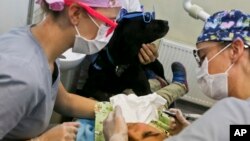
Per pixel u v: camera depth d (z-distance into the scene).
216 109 0.80
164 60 2.58
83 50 1.19
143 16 1.93
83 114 1.56
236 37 1.02
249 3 2.42
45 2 1.07
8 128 1.02
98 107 1.55
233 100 0.81
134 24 1.90
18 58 1.00
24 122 1.15
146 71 2.18
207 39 1.08
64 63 1.62
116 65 1.96
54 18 1.08
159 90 2.04
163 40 2.53
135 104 1.59
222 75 1.04
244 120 0.76
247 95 0.99
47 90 1.11
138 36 1.90
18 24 1.72
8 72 0.97
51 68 1.14
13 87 0.97
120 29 1.89
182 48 2.53
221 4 2.46
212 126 0.75
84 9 1.08
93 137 1.43
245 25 1.03
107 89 2.01
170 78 2.54
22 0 1.68
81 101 1.57
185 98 2.68
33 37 1.08
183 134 0.78
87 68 2.15
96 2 1.09
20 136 1.23
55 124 1.58
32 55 1.04
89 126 1.50
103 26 1.13
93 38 1.15
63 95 1.52
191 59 2.54
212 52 1.07
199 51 1.13
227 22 1.06
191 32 2.57
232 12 1.07
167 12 2.55
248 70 0.99
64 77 1.97
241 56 1.00
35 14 1.48
